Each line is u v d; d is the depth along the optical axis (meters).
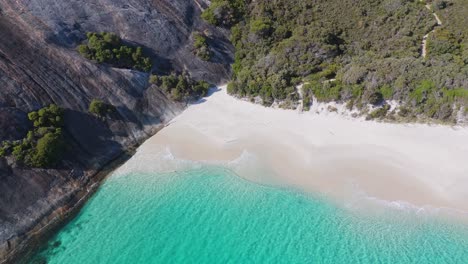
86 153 34.88
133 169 35.31
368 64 40.94
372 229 28.23
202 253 27.28
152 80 42.66
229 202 31.42
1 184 29.20
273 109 41.69
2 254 26.92
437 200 29.69
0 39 35.91
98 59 40.28
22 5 39.47
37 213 29.70
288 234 28.39
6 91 33.31
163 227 29.34
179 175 34.44
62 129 34.47
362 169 33.03
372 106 38.12
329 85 39.72
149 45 44.94
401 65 38.97
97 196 32.50
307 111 40.44
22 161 30.73
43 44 38.12
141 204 31.53
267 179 33.41
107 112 37.97
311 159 34.78
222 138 38.47
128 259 27.03
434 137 35.03
